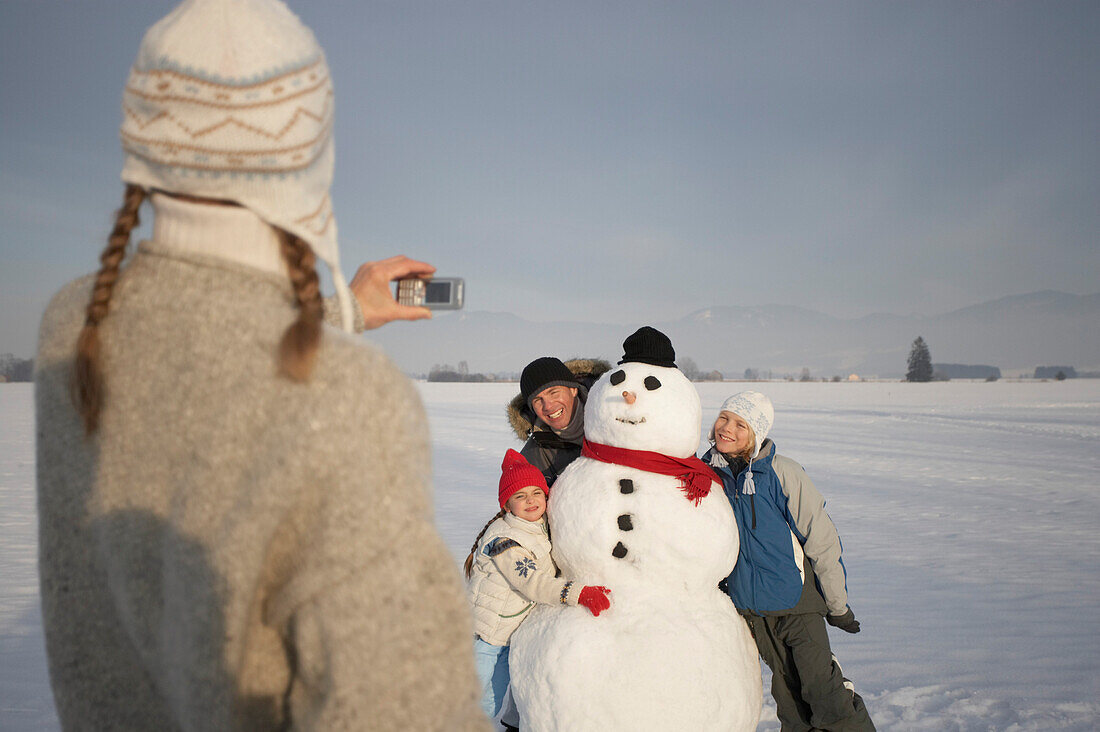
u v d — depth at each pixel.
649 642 2.80
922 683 4.61
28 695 4.33
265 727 0.79
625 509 3.00
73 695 0.89
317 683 0.73
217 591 0.74
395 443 0.78
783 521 3.41
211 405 0.77
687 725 2.71
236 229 0.84
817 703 3.44
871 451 18.06
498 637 3.14
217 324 0.80
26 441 19.31
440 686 0.75
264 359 0.78
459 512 10.14
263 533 0.74
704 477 3.11
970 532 9.12
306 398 0.75
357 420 0.76
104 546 0.83
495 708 3.18
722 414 3.58
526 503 3.19
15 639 5.21
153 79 0.82
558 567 3.17
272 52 0.83
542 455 3.86
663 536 2.95
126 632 0.87
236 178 0.82
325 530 0.73
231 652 0.75
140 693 0.88
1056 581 6.84
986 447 19.00
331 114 0.91
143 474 0.80
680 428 3.13
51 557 0.89
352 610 0.72
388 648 0.72
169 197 0.86
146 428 0.80
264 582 0.76
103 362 0.83
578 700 2.76
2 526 8.86
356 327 1.14
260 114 0.81
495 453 17.12
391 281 1.32
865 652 5.17
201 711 0.76
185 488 0.77
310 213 0.87
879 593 6.57
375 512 0.74
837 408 37.72
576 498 3.08
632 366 3.25
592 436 3.26
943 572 7.23
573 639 2.84
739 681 2.86
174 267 0.83
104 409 0.82
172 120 0.81
